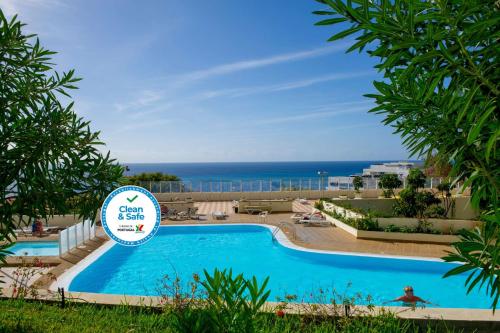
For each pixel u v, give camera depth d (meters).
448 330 3.53
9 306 4.33
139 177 25.78
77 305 4.40
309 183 25.09
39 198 3.07
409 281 9.86
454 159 1.87
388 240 12.47
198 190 24.27
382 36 1.44
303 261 11.34
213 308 2.38
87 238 12.23
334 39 1.45
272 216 17.97
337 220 15.00
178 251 13.06
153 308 4.23
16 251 11.51
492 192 1.70
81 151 3.35
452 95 1.58
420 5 1.33
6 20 2.93
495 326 3.67
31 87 3.21
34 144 3.06
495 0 1.33
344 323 3.64
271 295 9.12
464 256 1.94
